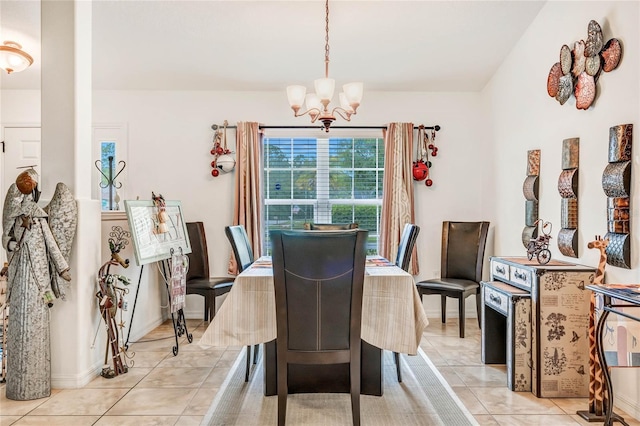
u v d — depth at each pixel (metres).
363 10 3.32
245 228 4.32
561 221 3.01
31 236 2.46
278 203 4.61
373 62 4.00
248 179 4.36
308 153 4.60
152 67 4.05
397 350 2.31
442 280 4.02
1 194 4.45
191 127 4.49
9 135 4.48
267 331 2.33
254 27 3.51
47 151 2.69
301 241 2.02
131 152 4.47
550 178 3.22
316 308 2.07
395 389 2.68
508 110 3.91
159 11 3.33
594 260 2.65
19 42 3.59
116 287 2.95
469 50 3.84
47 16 2.68
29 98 4.48
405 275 2.36
